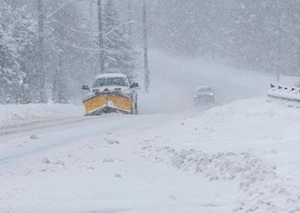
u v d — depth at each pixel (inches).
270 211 544.1
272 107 1456.7
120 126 1797.5
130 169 907.4
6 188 766.5
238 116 1496.1
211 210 598.9
